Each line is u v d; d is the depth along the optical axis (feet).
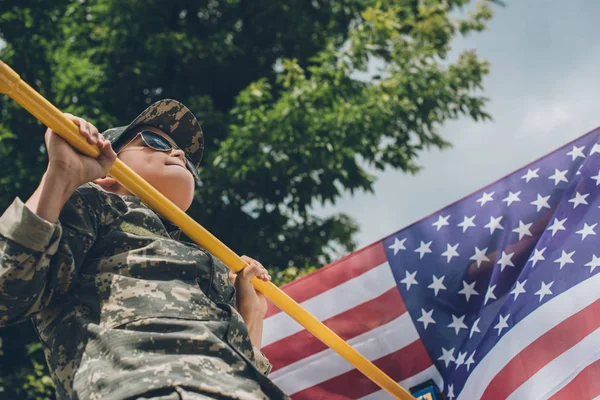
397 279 15.14
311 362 15.15
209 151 31.91
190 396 6.69
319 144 30.71
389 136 34.12
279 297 9.87
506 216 14.57
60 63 32.60
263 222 32.76
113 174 8.23
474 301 14.34
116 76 33.50
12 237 6.89
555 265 12.98
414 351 14.47
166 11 35.27
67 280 7.47
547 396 11.94
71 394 7.12
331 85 31.96
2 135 30.63
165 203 8.57
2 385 27.84
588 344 12.06
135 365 6.90
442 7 37.47
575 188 13.85
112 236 7.93
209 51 34.55
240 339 7.70
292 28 36.22
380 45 32.99
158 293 7.55
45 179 7.25
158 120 9.81
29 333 29.78
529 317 12.64
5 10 32.78
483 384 12.69
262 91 31.81
